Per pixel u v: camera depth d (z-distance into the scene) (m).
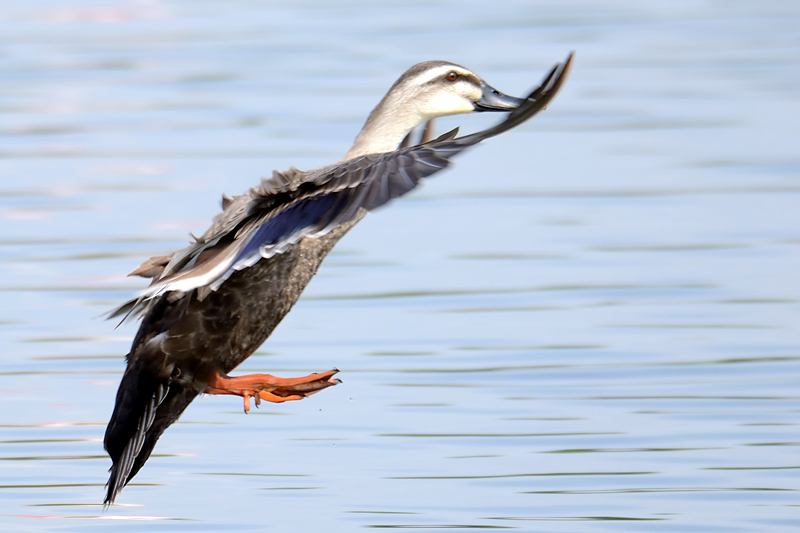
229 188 17.72
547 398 11.43
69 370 12.28
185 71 24.38
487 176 18.81
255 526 9.12
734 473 9.83
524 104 6.98
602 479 9.79
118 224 16.58
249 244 7.01
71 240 16.03
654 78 23.45
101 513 9.42
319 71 23.84
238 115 21.34
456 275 14.84
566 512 9.25
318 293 14.45
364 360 12.46
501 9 29.00
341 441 10.68
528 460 10.20
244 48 25.94
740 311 13.45
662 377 11.81
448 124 21.38
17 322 13.49
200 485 9.91
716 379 11.73
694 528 8.95
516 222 16.72
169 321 7.97
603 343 12.70
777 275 14.47
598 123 21.03
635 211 16.89
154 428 8.16
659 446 10.38
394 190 6.42
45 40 27.27
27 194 17.83
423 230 16.59
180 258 7.54
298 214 6.84
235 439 10.85
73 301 14.12
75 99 22.72
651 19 28.06
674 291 14.12
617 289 14.23
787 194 17.25
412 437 10.70
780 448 10.27
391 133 9.51
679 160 18.97
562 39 26.12
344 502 9.51
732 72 23.67
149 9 30.31
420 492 9.63
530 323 13.34
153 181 18.20
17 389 11.81
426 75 9.53
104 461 10.41
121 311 7.98
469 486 9.73
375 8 29.53
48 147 20.06
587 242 15.80
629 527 8.99
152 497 9.67
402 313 13.71
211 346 8.03
